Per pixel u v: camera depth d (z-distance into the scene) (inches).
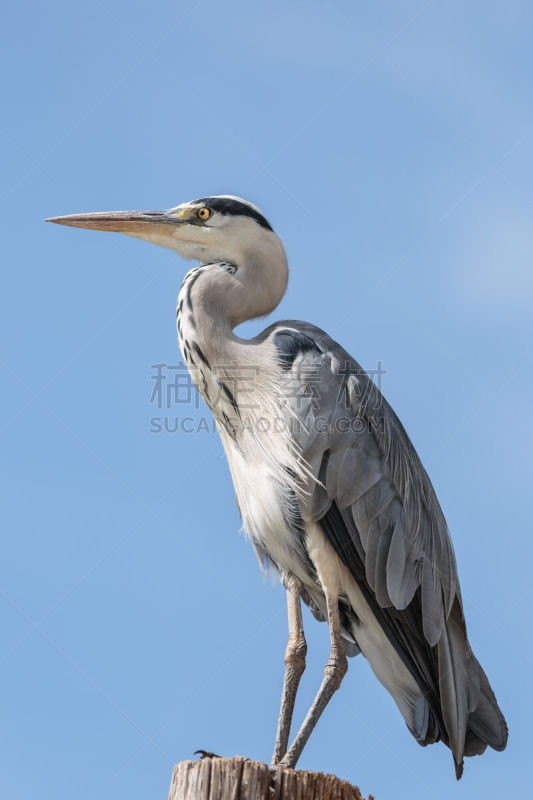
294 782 236.1
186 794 235.8
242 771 234.8
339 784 239.5
